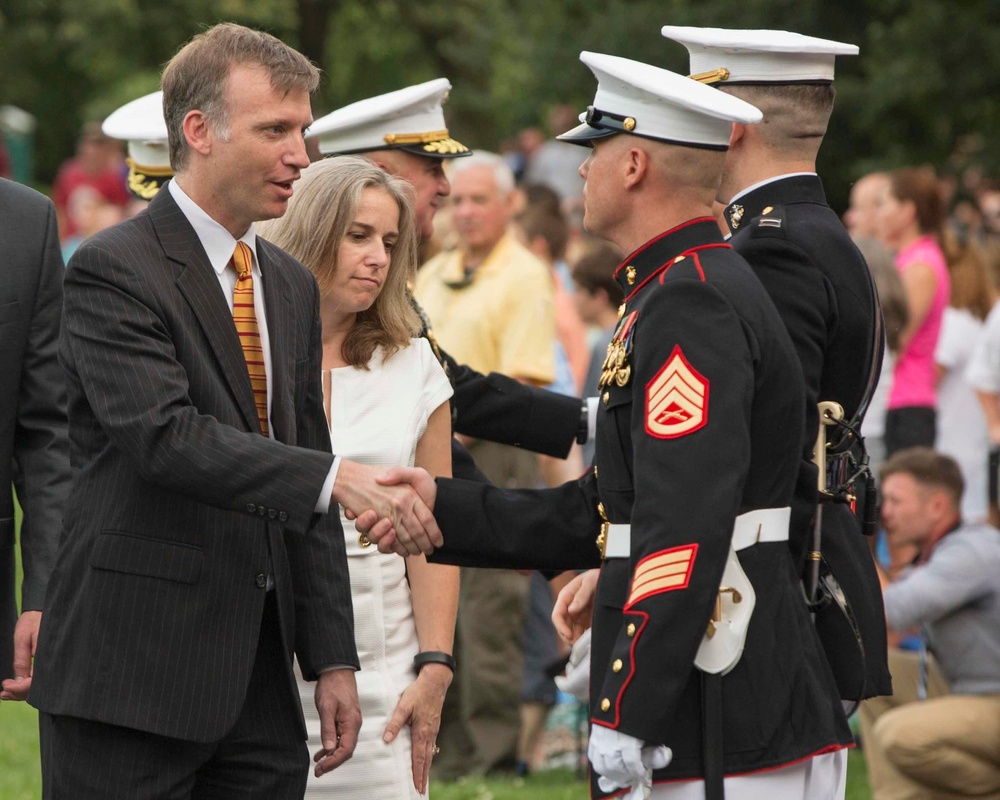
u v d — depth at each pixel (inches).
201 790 319.6
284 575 317.1
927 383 730.8
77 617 300.0
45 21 2851.9
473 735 610.5
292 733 319.0
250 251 317.7
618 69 310.3
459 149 439.8
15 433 370.9
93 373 294.4
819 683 304.5
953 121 1486.2
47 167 3019.2
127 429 291.3
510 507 331.9
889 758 543.2
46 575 359.6
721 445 281.7
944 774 529.3
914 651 603.2
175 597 298.7
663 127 306.7
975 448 764.6
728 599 293.7
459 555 333.1
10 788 557.9
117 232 302.0
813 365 326.6
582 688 350.6
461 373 426.0
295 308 323.9
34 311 367.2
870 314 338.3
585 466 708.7
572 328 829.8
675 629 278.5
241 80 302.0
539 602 658.2
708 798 290.0
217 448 293.9
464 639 610.2
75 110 2984.7
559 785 597.6
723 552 279.1
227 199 307.3
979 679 536.4
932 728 527.8
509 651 608.4
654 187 309.3
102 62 2701.8
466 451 398.3
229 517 305.3
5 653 374.6
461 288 618.5
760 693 294.5
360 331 369.1
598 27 1663.4
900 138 1509.6
